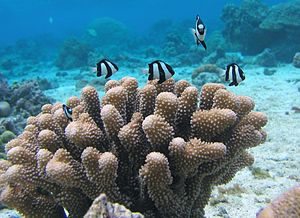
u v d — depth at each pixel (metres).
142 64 3.51
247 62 2.83
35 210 0.41
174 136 0.40
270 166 0.83
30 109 1.41
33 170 0.40
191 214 0.43
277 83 2.07
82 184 0.37
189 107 0.39
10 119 1.13
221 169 0.41
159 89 0.43
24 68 3.94
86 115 0.40
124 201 0.37
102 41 5.41
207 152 0.34
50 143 0.40
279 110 1.44
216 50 3.06
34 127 0.46
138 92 0.44
